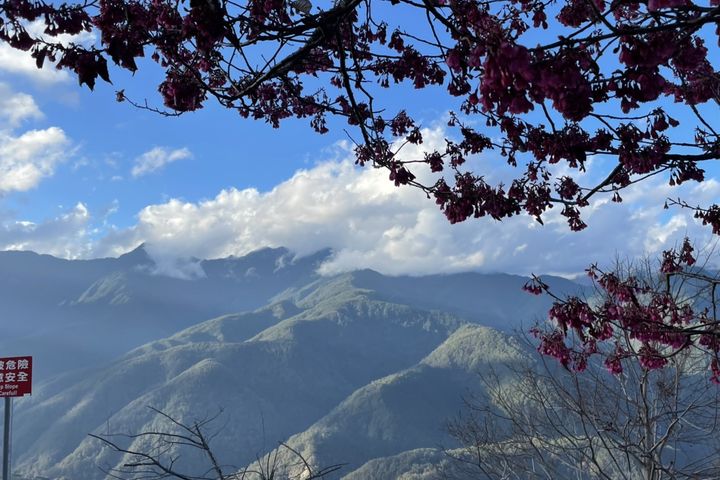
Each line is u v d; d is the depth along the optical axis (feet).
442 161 16.57
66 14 10.36
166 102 13.96
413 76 15.69
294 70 16.56
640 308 18.80
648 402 33.68
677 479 32.17
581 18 12.71
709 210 17.02
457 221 15.56
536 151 13.28
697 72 13.24
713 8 9.11
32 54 10.25
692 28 9.73
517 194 15.53
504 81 8.04
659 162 12.34
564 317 17.46
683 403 32.42
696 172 12.71
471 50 8.61
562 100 8.68
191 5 10.01
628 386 32.89
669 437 32.09
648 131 12.29
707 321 18.48
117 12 10.68
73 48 10.34
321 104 17.84
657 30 9.07
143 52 11.10
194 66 13.80
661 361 18.38
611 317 17.79
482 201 15.44
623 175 14.39
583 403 32.01
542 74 8.47
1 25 10.13
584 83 8.55
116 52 10.76
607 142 12.55
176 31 11.15
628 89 9.57
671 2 8.55
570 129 12.66
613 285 19.48
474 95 11.78
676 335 17.63
